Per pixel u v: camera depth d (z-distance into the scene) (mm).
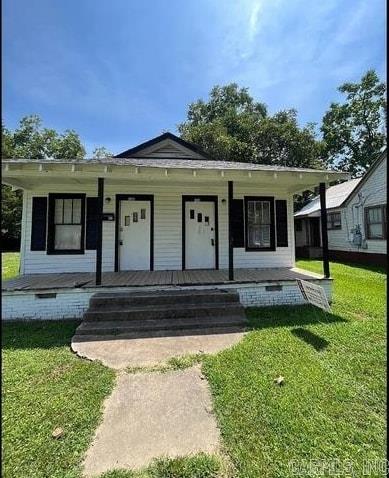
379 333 4500
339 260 14180
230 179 6113
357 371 3393
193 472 2137
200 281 6141
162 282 6051
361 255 12695
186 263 8039
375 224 11945
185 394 3055
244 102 27344
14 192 19797
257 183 7156
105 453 2309
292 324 4949
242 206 8242
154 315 5113
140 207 7938
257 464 2188
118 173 5645
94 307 5270
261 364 3578
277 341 4234
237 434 2477
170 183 7473
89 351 4035
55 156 27688
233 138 21234
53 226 7531
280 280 6172
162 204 8000
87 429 2551
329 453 2266
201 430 2545
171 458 2256
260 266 8266
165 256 7957
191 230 8102
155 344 4246
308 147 21938
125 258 7824
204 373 3445
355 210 13055
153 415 2734
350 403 2820
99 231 5777
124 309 5203
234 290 5996
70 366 3619
